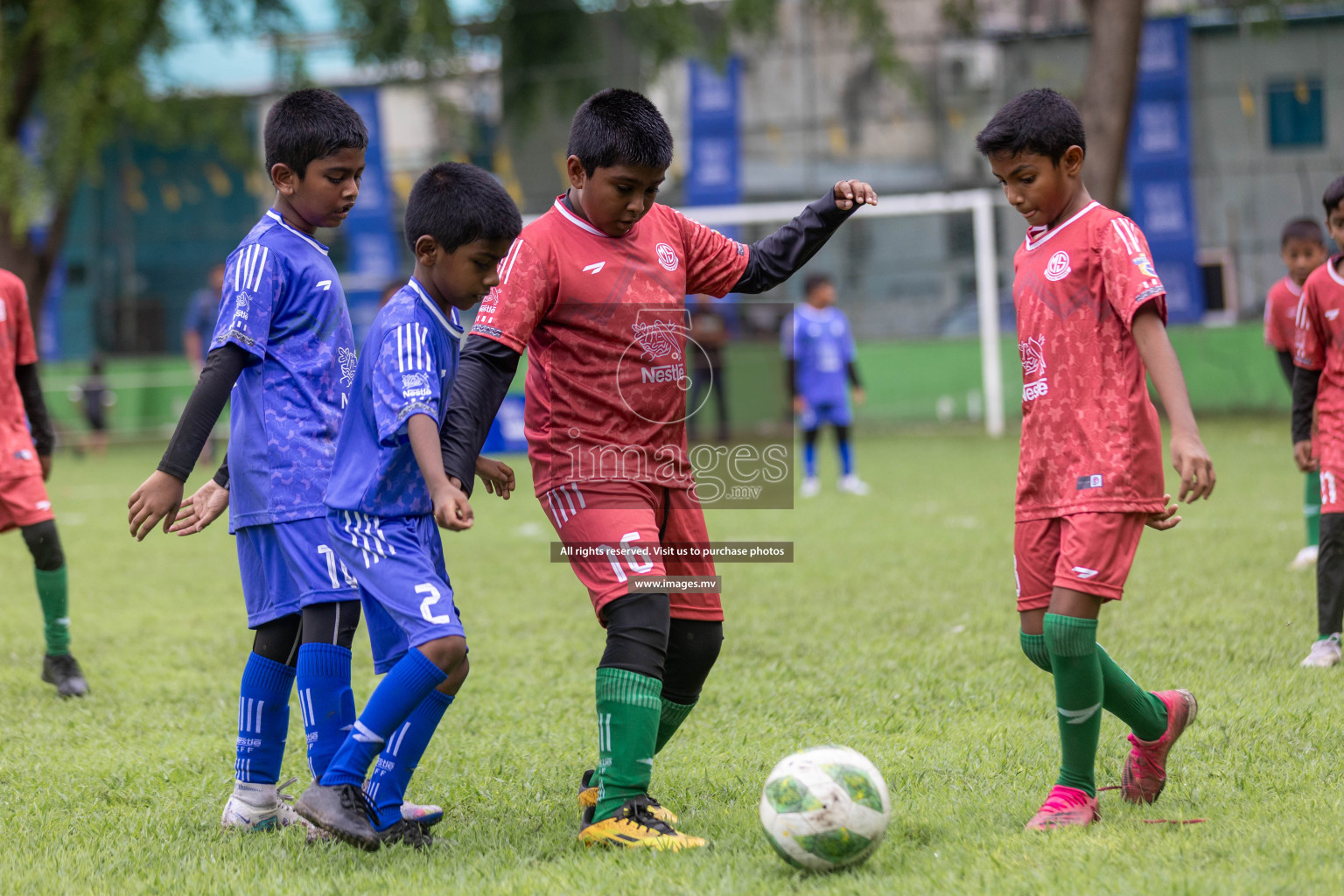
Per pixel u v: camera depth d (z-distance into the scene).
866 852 7.17
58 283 62.22
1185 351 49.81
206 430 8.48
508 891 7.02
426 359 7.97
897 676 12.55
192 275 61.84
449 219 7.91
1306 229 16.77
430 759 10.22
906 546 21.61
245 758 8.91
